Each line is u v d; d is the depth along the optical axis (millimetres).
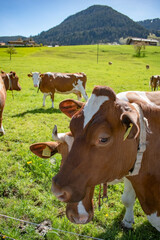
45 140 7824
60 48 86562
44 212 4336
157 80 22516
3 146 7168
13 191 4992
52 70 33781
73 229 3904
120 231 3994
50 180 5367
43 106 12969
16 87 11664
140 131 2559
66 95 17203
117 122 2225
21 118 10297
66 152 2809
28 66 37969
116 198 4879
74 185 2225
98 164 2273
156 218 2990
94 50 79500
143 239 3834
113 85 24281
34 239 3719
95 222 4180
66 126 9477
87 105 2311
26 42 153000
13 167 5836
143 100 2816
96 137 2160
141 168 2752
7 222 4117
